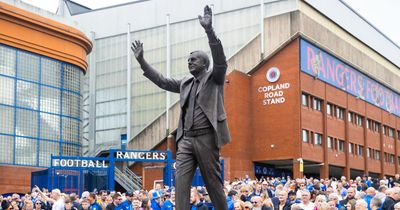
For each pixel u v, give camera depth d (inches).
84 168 1300.4
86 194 679.7
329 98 2255.2
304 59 2076.8
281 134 2031.3
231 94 2027.6
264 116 2076.8
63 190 1269.7
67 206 660.1
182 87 278.1
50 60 1555.1
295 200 609.0
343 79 2393.0
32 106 1496.1
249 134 2081.7
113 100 2496.3
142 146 2255.2
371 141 2669.8
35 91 1508.4
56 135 1549.0
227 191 735.7
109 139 2476.6
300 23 2053.4
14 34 1462.8
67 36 1595.7
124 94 2469.2
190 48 2313.0
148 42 2434.8
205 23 252.2
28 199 708.7
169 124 2191.2
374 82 2751.0
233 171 1977.1
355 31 2573.8
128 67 2461.9
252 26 2188.7
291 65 2048.5
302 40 2075.5
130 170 2047.2
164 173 1403.8
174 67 2346.2
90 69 2556.6
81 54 1652.3
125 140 2432.3
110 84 2514.8
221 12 2260.1
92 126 2524.6
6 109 1432.1
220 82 268.5
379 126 2797.7
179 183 269.0
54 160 1272.1
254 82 2112.5
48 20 1540.4
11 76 1451.8
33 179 1342.3
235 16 2231.8
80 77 1658.5
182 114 276.1
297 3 2092.8
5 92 1435.8
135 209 625.3
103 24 2561.5
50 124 1536.7
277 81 2066.9
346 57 2442.2
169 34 2368.4
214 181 270.5
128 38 2474.2
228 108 2028.8
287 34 2062.0
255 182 970.1
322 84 2202.3
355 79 2524.6
